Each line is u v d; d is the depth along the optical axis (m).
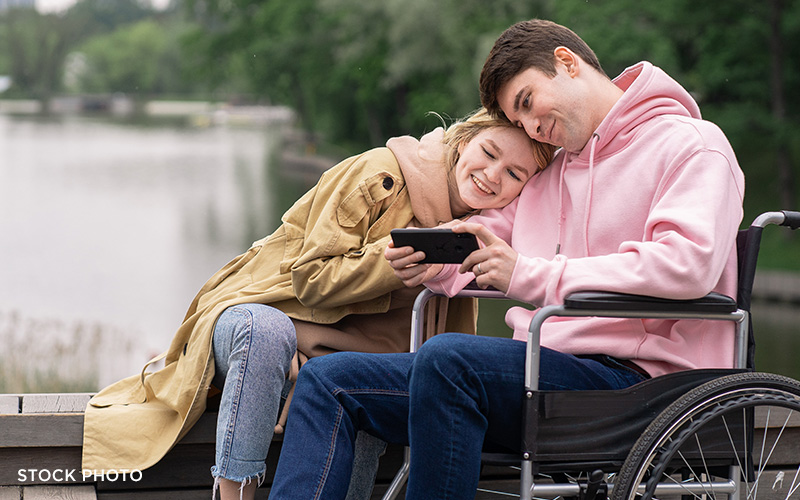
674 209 1.76
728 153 1.83
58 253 21.75
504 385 1.70
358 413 1.82
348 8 31.12
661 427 1.64
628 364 1.88
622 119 1.93
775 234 19.84
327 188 2.21
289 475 1.72
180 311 15.58
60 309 15.36
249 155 45.62
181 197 31.86
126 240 23.89
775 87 20.48
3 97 94.62
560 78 1.94
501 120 2.12
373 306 2.20
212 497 2.18
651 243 1.72
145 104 96.06
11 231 24.83
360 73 31.80
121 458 2.16
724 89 21.59
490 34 23.59
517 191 2.14
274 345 1.99
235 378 1.98
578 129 1.95
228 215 28.19
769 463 2.47
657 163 1.86
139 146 50.75
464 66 25.03
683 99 1.98
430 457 1.66
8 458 2.20
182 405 2.11
